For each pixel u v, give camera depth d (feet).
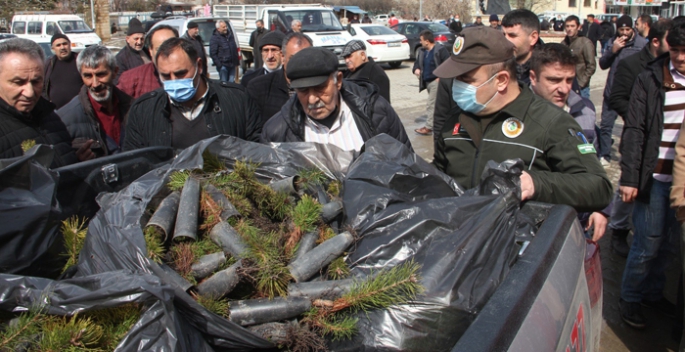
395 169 6.45
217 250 5.28
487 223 5.35
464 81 7.71
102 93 11.66
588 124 10.64
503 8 118.42
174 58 9.88
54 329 4.06
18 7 85.15
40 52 8.79
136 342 3.90
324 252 5.29
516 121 7.71
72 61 18.30
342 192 6.45
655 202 11.33
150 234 5.06
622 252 15.37
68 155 9.76
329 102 9.15
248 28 59.88
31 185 5.46
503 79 7.57
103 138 12.16
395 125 10.48
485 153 7.93
